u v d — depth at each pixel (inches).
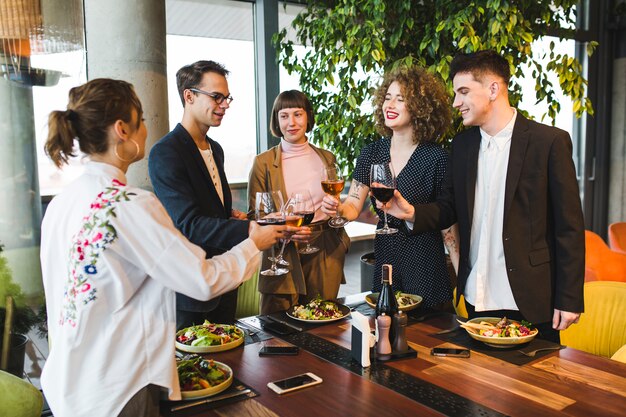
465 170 85.4
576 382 61.3
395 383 61.8
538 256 79.6
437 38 128.3
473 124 83.2
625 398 57.4
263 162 113.5
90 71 118.2
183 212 80.1
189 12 159.3
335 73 157.5
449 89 129.0
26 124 117.6
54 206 53.1
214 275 52.7
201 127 89.6
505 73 81.6
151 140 119.3
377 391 59.9
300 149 115.3
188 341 75.3
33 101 118.5
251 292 118.0
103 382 49.6
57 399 51.1
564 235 77.9
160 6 119.0
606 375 63.1
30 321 120.4
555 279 80.2
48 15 94.3
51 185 134.0
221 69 87.3
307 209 82.6
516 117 81.7
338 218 88.0
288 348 72.4
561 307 77.4
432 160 93.7
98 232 48.9
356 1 134.2
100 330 50.0
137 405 50.3
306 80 150.3
